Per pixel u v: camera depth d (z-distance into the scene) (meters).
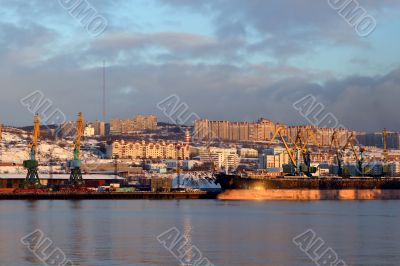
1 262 84.25
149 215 165.88
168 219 152.50
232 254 92.38
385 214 171.75
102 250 94.81
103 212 177.25
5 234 116.12
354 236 115.69
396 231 124.88
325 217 160.62
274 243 105.19
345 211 183.88
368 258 89.81
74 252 92.69
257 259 88.38
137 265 82.50
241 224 139.88
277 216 162.88
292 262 86.50
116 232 120.56
